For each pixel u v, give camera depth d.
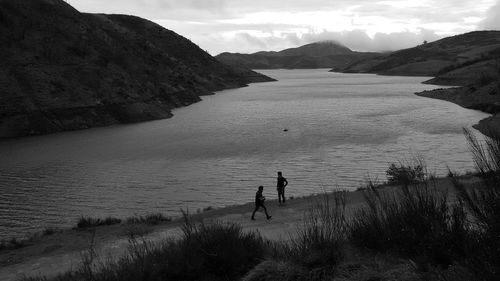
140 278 6.64
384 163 40.84
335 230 6.48
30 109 73.19
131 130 71.81
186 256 7.02
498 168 4.16
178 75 148.62
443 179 18.19
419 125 67.06
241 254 6.95
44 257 14.23
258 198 16.80
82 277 8.05
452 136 55.44
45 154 51.47
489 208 4.06
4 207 30.70
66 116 76.12
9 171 42.38
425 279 4.52
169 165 43.28
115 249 13.80
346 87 190.00
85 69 91.00
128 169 42.16
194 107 111.44
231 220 17.19
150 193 33.44
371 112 88.12
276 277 5.73
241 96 149.62
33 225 26.77
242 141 56.31
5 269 13.42
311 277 5.58
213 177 37.78
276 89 190.25
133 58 124.62
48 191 34.88
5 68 78.50
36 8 108.50
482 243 4.00
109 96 86.75
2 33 87.19
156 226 17.66
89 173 40.91
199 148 52.06
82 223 20.30
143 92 96.62
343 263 5.63
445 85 176.00
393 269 5.06
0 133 67.94
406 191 6.01
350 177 35.88
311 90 175.12
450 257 4.72
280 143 53.91
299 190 32.25
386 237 5.71
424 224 5.41
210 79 196.25
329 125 69.88
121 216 27.83
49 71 84.06
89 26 121.56
